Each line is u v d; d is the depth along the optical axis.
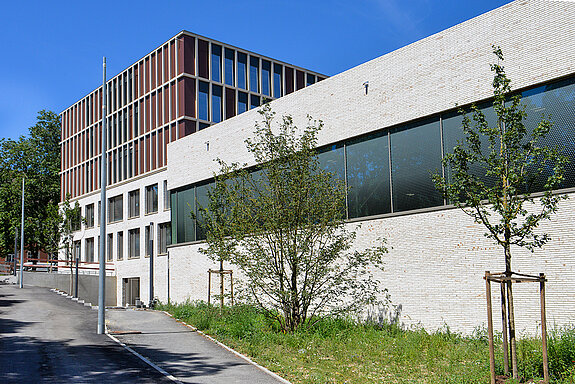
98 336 17.81
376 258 18.14
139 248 39.34
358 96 20.56
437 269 17.20
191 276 29.25
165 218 36.09
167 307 27.91
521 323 14.94
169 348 15.78
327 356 14.52
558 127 14.88
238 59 41.88
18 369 12.48
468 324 16.20
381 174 19.50
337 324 17.95
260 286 18.03
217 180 20.62
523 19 15.83
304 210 17.56
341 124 21.12
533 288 14.79
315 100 22.47
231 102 40.75
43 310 24.80
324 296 18.25
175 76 38.84
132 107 43.00
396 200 18.86
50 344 16.00
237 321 18.56
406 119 18.70
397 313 18.17
